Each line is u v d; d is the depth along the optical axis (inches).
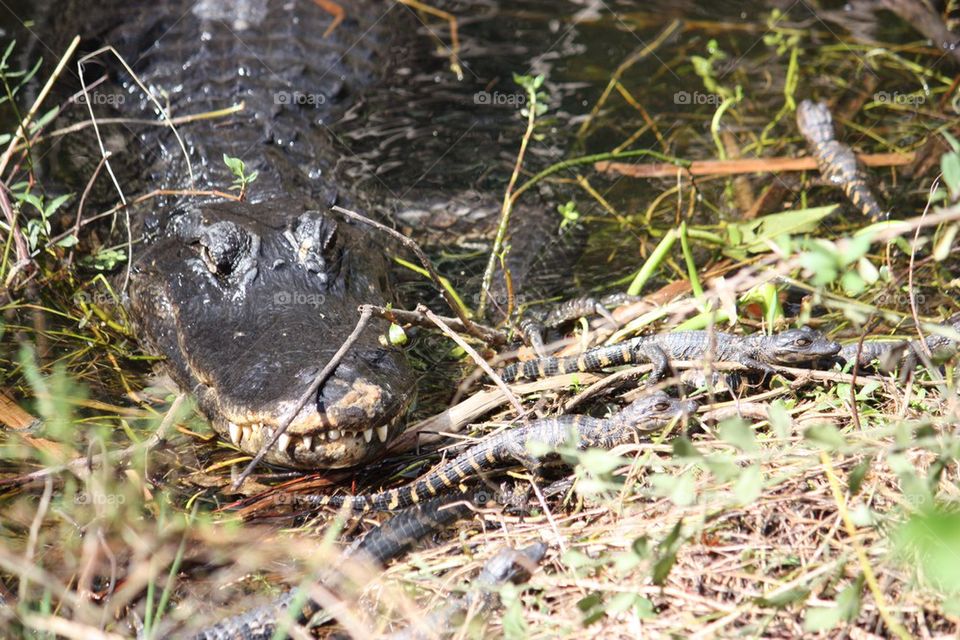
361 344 240.8
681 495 166.9
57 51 422.9
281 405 219.9
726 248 311.4
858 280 158.6
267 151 352.5
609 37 456.1
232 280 267.6
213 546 213.9
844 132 385.4
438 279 263.6
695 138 391.5
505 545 203.0
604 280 321.4
